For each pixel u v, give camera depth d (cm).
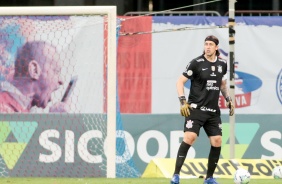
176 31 4459
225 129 4428
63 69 4344
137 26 4475
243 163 4009
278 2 4906
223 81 3228
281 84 4472
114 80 3944
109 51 3962
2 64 4366
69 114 4344
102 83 4325
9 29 4350
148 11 4894
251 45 4481
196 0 4884
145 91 4456
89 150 4331
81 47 4331
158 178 3819
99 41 4312
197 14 4841
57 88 4353
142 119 4447
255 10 4909
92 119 4334
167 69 4459
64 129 4344
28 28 4353
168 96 4456
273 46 4472
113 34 3969
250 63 4475
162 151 4444
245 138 4462
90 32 4316
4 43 4353
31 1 4894
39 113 4350
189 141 3141
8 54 4362
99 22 4303
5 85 4359
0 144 4344
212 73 3117
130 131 4447
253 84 4475
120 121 4447
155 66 4459
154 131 4450
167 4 4900
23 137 4344
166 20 4466
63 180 3669
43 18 4341
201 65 3116
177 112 4453
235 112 4472
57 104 4350
